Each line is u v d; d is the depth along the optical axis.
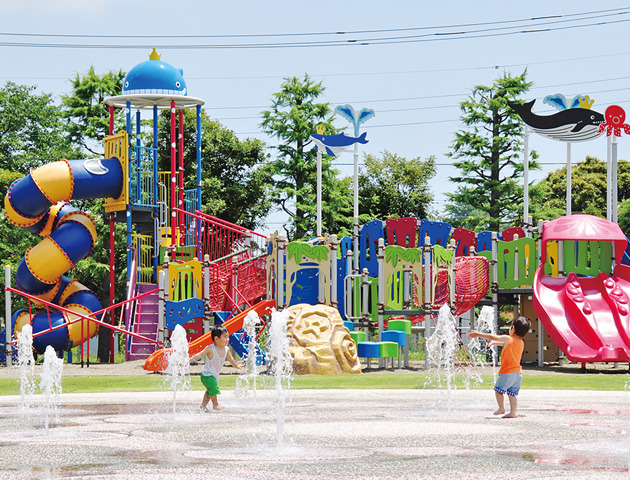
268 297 22.86
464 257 24.36
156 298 28.53
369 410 12.81
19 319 29.39
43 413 12.82
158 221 31.52
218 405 13.06
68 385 17.98
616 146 27.75
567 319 22.09
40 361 31.78
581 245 24.02
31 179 28.69
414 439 9.23
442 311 14.38
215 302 24.56
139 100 31.75
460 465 7.37
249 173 49.91
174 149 31.67
